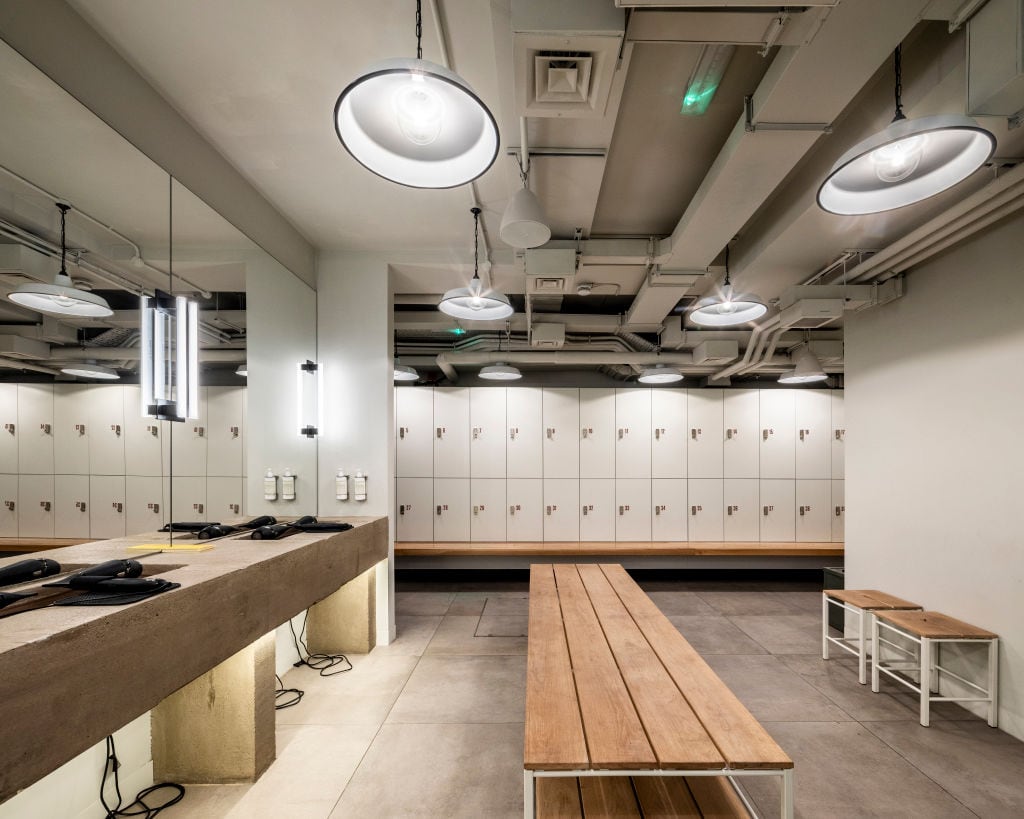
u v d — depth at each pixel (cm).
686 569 717
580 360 594
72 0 181
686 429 684
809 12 156
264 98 235
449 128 165
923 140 168
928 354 345
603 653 211
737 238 387
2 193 167
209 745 231
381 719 291
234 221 294
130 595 166
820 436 686
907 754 261
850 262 366
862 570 409
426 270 423
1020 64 146
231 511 309
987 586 298
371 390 407
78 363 196
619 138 263
